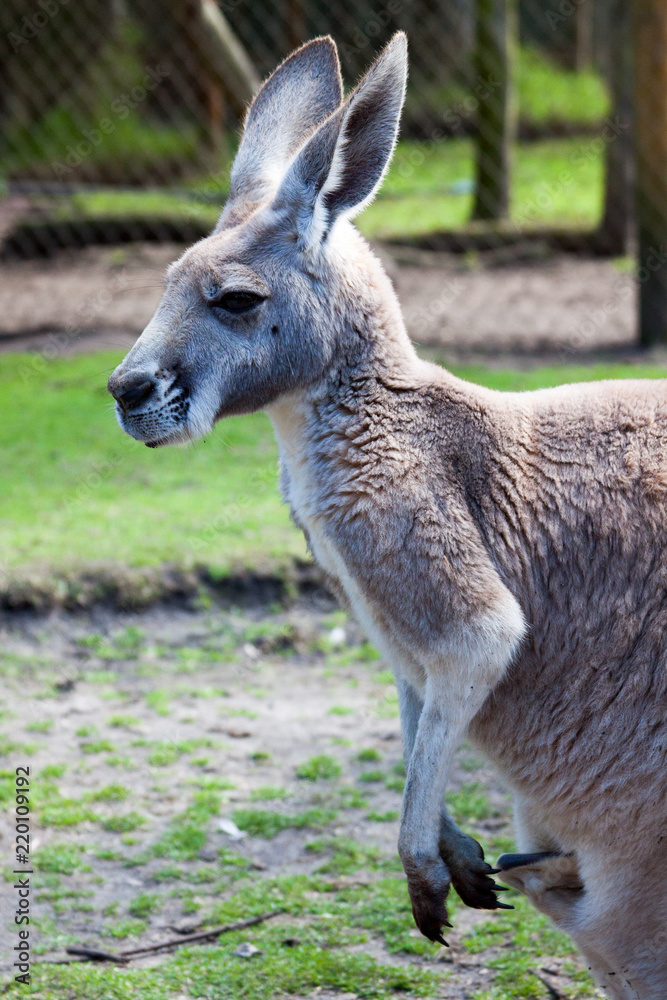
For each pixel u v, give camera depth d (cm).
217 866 588
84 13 2217
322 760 679
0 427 1143
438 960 518
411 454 425
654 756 409
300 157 445
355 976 501
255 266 447
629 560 417
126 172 2212
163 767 677
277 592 859
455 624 408
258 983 497
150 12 2108
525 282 1747
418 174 2380
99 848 599
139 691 761
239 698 758
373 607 426
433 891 425
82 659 793
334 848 602
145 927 539
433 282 1731
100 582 841
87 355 1348
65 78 2259
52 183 2219
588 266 1872
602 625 418
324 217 450
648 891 414
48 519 935
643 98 1306
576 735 422
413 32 2591
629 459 423
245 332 447
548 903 447
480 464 427
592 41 3266
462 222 2066
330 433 440
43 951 518
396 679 473
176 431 447
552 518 425
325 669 798
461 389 440
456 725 413
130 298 1606
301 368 447
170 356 445
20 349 1389
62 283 1697
